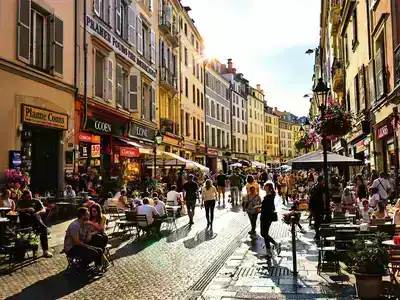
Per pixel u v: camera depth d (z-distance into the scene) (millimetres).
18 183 13078
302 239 11820
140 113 26656
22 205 9992
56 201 15367
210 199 15023
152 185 22219
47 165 16828
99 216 9258
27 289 7117
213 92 53531
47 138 16953
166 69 32688
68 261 8492
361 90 20453
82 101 18578
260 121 83938
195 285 7273
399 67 13547
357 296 6289
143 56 27406
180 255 9883
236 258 9453
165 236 12758
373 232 8141
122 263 9102
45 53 16109
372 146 18531
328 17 35250
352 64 23719
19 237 9266
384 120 15695
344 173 28000
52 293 6879
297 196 19719
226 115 60188
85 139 18938
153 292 6883
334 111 12750
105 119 21172
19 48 14133
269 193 9914
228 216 18016
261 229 9805
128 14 24766
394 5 14211
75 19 18172
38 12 15836
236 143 65625
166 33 33000
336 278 7480
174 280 7629
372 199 12703
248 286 7129
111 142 22109
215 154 52125
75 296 6703
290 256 9562
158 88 31266
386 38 15367
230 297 6520
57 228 13398
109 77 21641
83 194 16375
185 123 40219
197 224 15484
